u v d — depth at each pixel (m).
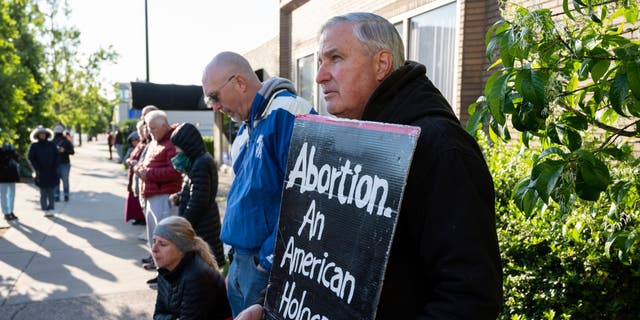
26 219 8.47
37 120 14.60
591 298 2.24
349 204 1.24
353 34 1.35
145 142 6.64
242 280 2.37
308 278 1.34
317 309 1.29
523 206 1.58
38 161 8.66
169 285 2.99
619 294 2.20
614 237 1.79
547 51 1.50
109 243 6.65
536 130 1.56
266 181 2.23
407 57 5.52
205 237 4.31
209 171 4.25
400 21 5.60
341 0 6.84
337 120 1.33
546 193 1.40
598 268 2.18
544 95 1.41
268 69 9.86
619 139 2.10
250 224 2.27
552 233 2.38
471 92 4.44
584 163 1.42
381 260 1.12
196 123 23.08
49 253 6.11
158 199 4.93
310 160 1.41
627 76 1.39
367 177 1.20
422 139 1.16
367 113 1.32
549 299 2.27
